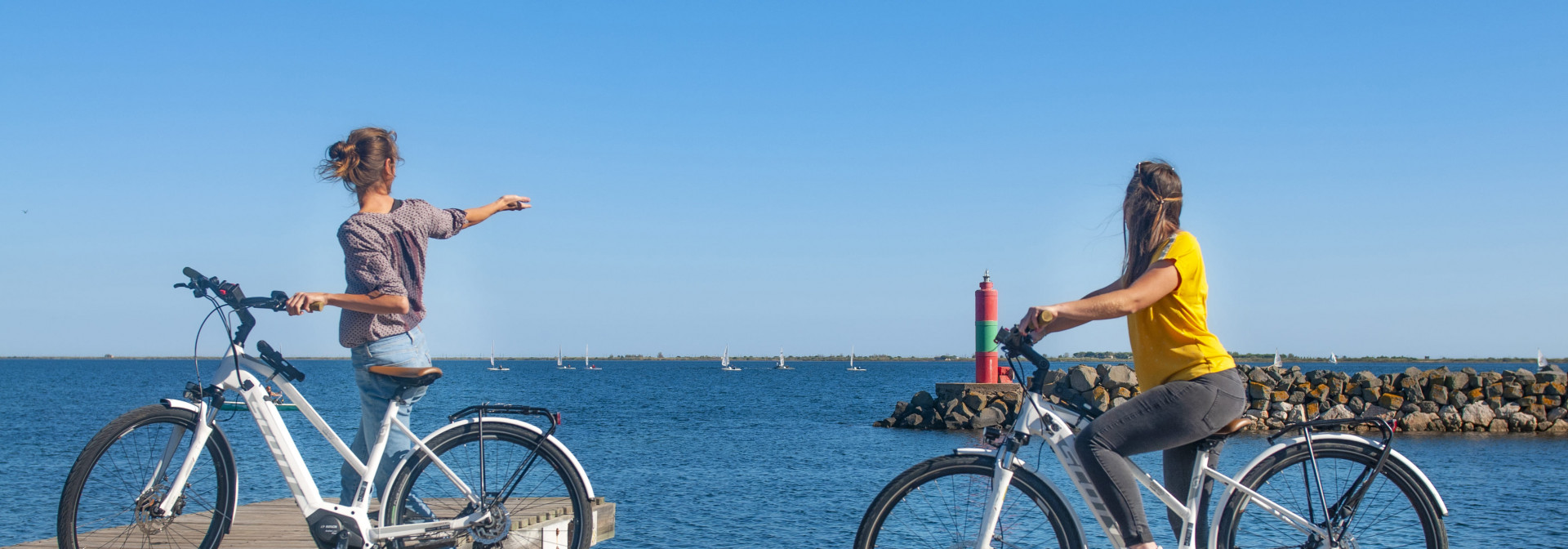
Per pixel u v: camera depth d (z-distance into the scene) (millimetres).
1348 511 3377
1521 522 10422
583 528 3852
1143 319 3383
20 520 10023
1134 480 3277
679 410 39719
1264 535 3385
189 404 3822
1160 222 3426
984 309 25938
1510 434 22219
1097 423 3299
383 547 3771
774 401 48969
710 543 10508
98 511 3623
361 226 3852
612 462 18703
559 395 55438
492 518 3857
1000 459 3357
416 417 27328
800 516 12203
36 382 76062
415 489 3889
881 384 83750
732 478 16000
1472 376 23500
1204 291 3344
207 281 3678
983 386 25797
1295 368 24609
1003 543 3354
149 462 3725
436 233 4156
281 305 3717
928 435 24812
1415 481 3371
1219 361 3295
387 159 4000
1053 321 3291
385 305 3820
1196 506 3391
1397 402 23344
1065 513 3301
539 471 3908
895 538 3418
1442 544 3330
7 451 19906
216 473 3832
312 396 42750
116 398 48875
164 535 3742
